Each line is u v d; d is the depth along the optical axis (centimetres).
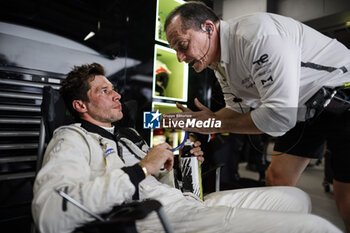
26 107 155
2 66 150
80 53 184
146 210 60
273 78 91
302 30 103
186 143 118
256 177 347
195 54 108
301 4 404
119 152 108
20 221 150
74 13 185
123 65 206
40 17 168
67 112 125
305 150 132
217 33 109
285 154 140
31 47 162
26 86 158
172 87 260
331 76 105
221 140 286
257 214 81
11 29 156
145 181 107
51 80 169
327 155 265
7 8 154
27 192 152
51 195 72
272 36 89
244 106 139
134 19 212
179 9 106
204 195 127
